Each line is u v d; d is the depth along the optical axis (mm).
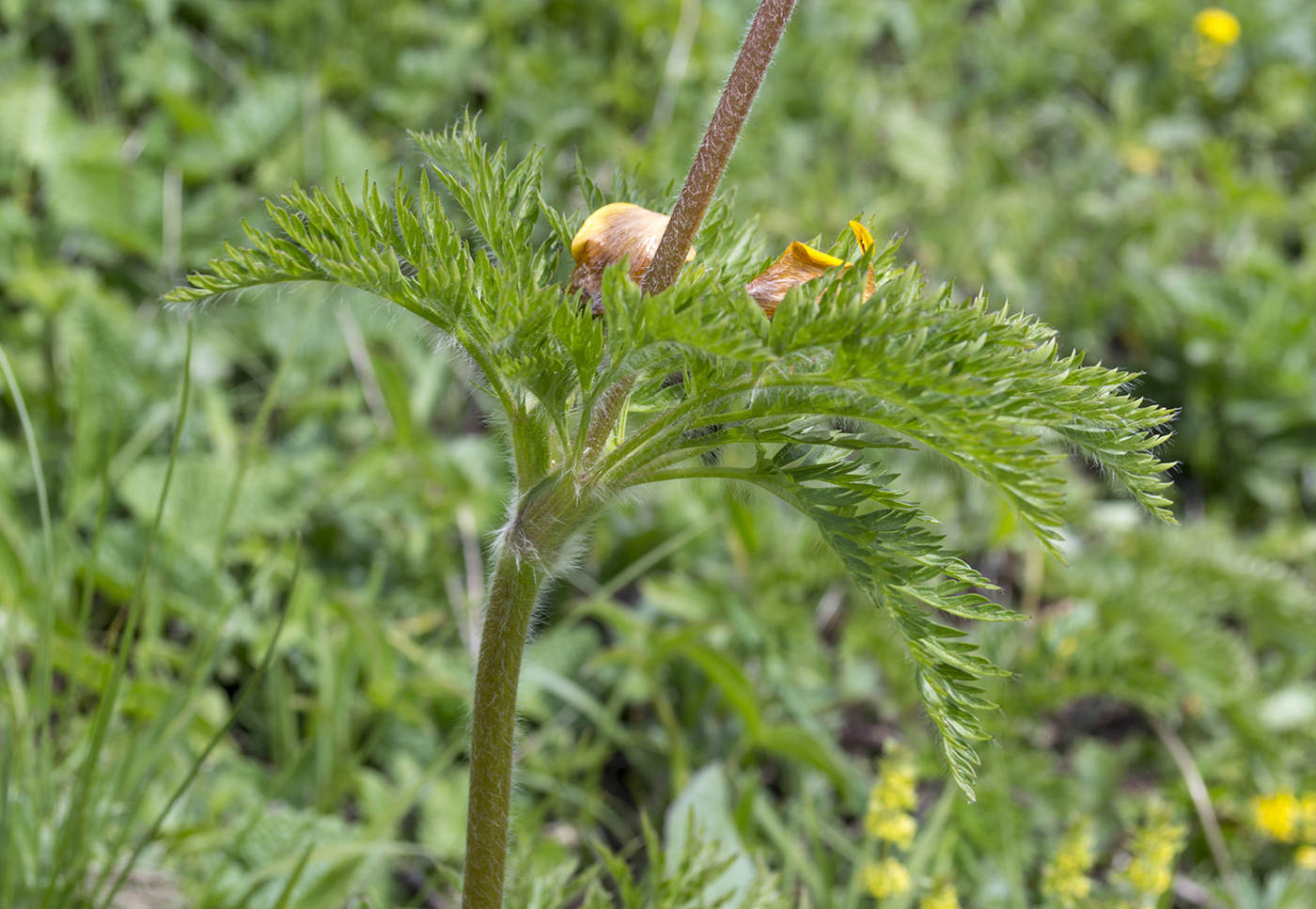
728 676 2809
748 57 1245
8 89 3855
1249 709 3225
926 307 1170
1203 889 3008
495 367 1318
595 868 2012
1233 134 5848
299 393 3666
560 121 4391
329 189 3939
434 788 2771
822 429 1364
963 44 5812
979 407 1115
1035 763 2975
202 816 2607
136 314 3746
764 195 4453
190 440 3457
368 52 4547
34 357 3453
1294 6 6152
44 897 2027
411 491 3416
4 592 2791
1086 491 3840
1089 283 4656
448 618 3303
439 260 1232
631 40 4898
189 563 3047
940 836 2777
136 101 4219
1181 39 5961
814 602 3600
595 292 1360
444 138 1464
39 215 3895
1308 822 3084
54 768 2359
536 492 1363
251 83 4352
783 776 3133
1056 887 2467
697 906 1952
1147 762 3473
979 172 4836
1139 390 4484
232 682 3053
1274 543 3988
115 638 2982
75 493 2896
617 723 3197
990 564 3818
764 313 1276
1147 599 3424
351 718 2945
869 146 5004
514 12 4770
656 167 4340
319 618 2920
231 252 1220
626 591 3498
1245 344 4371
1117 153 5414
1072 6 6012
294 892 2414
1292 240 5355
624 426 1418
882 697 3295
